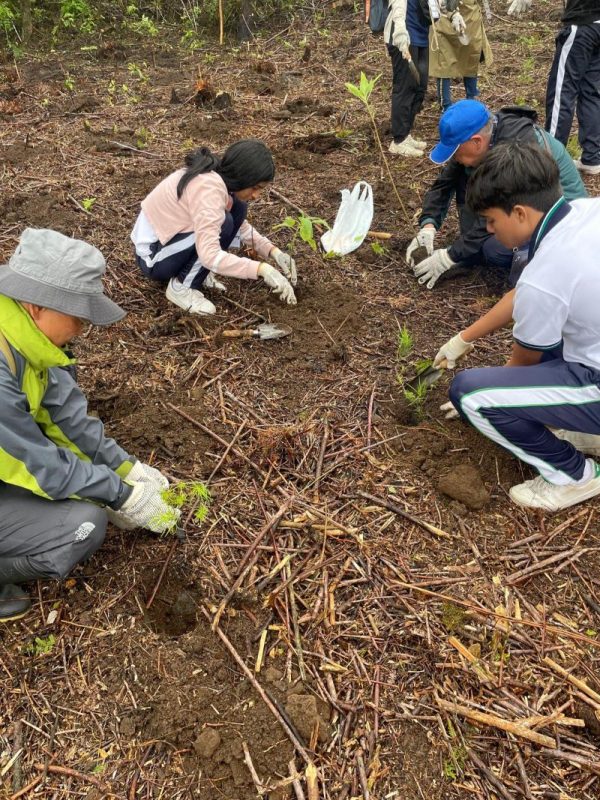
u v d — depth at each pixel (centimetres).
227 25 920
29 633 222
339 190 496
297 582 237
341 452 288
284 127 601
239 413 307
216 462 282
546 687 211
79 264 187
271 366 336
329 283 396
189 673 210
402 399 318
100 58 788
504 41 841
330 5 970
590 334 229
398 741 197
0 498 209
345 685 209
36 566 216
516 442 255
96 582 237
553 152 341
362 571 242
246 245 396
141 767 190
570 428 248
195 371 329
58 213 447
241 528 255
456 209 478
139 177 504
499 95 669
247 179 325
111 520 251
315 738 194
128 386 317
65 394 225
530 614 230
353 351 348
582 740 199
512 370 248
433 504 268
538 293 221
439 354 293
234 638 220
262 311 373
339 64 774
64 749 194
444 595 234
